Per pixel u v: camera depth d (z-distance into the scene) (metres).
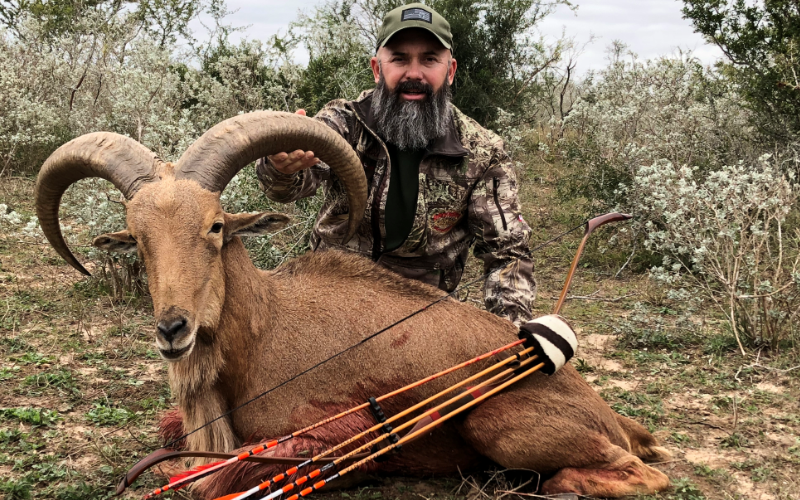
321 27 5.80
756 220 2.58
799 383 2.17
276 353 1.59
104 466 1.64
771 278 2.67
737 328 2.52
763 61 4.33
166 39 7.28
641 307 2.66
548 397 1.59
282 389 1.57
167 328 1.36
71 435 1.79
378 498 1.61
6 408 1.87
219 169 1.49
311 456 1.52
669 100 4.65
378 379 1.60
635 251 3.55
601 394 2.13
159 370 2.21
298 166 1.66
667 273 2.70
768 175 2.56
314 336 1.61
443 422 1.62
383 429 1.47
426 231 1.96
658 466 1.74
